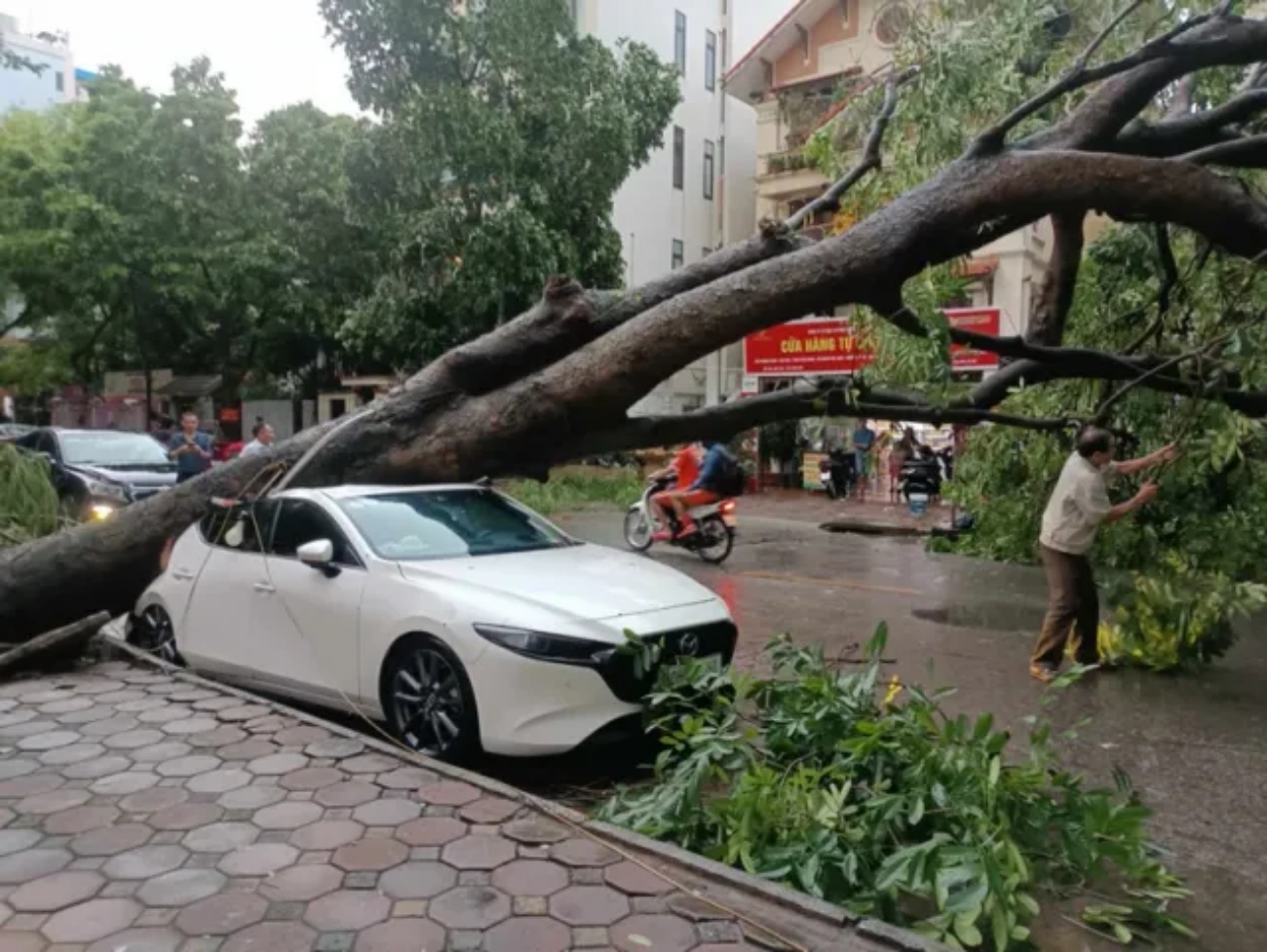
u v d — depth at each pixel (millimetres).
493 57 16031
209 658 5992
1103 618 8188
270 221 25578
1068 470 6488
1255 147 5824
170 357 32562
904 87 6957
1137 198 5340
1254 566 7426
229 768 4203
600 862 3365
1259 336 5812
